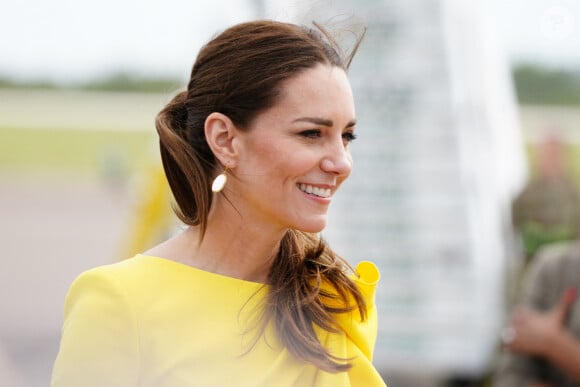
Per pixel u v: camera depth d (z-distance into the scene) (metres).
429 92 11.08
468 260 11.09
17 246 27.61
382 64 11.06
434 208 11.15
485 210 11.31
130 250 13.82
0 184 43.34
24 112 81.12
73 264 25.12
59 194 40.44
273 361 3.98
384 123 11.12
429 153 11.12
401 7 10.98
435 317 11.11
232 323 3.96
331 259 4.35
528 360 6.79
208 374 3.86
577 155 43.28
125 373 3.77
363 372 4.20
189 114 4.10
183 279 3.97
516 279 9.82
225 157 3.95
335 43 4.12
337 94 3.87
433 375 11.41
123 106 85.25
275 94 3.84
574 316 6.71
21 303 19.98
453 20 11.23
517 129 12.83
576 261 6.85
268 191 3.90
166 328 3.85
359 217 11.16
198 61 4.09
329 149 3.87
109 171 47.97
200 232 4.05
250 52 3.91
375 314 4.45
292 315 4.05
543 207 9.65
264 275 4.18
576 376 6.62
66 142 63.06
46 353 15.83
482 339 11.05
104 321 3.78
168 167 4.18
